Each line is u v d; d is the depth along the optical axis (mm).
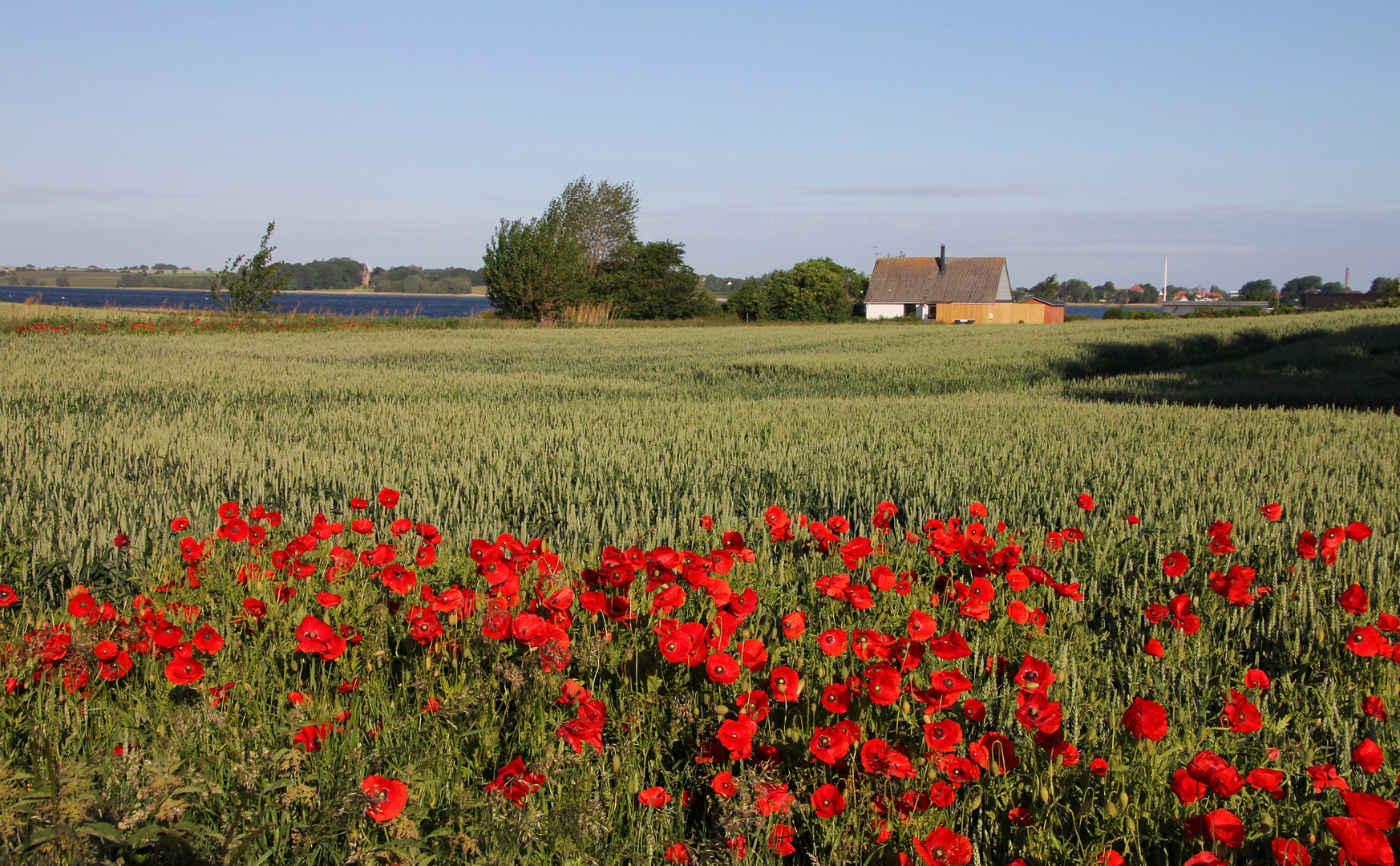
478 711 2605
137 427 9000
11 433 8078
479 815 2082
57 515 5266
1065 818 2180
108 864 1736
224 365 17578
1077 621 3525
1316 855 2037
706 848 2061
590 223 74375
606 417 10922
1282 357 23922
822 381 18484
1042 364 21562
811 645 3148
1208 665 3129
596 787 2291
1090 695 2705
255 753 2166
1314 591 3854
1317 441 8828
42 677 2619
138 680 2908
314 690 2785
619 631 3045
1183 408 12078
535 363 21969
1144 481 6711
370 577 3537
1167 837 2131
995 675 2773
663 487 6566
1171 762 2295
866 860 2025
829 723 2547
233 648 3051
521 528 5297
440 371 18141
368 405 11820
